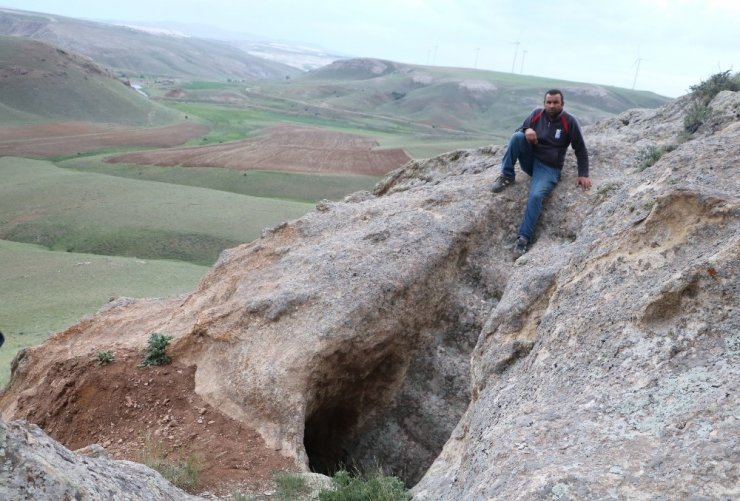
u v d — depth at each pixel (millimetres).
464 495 5527
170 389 11039
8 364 25141
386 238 12328
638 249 6832
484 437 6160
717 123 11969
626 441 4750
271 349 10859
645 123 15406
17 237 59500
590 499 4305
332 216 14227
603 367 5797
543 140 11680
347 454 12203
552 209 12062
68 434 10742
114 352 12031
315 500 7820
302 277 11969
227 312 11750
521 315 8195
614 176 12539
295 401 10148
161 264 47000
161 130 136500
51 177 82625
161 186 79875
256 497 8484
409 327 11688
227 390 10688
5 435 4711
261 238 14539
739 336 5125
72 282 40531
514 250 11961
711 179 7387
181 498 6758
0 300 36312
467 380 11719
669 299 5746
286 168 98250
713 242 6199
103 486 5344
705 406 4645
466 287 12250
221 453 9555
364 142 136000
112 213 64938
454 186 13734
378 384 12000
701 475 4109
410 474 11664
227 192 80438
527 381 6621
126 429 10430
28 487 4551
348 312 10891
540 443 5242
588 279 7105
